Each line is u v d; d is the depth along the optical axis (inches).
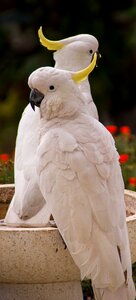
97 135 176.1
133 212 202.8
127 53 525.0
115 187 175.2
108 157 175.5
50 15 531.2
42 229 173.2
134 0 522.3
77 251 170.6
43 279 179.2
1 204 214.8
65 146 172.1
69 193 170.2
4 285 196.5
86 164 171.5
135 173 290.5
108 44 520.1
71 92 175.6
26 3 541.6
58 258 175.0
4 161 271.4
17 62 530.0
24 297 196.1
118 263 171.0
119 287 173.5
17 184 185.3
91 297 232.1
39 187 177.0
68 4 519.5
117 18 521.0
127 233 176.9
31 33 535.5
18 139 194.9
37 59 506.0
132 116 548.1
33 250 173.2
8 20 540.1
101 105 523.2
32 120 194.4
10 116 514.6
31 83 176.6
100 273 170.7
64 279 180.1
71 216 169.8
